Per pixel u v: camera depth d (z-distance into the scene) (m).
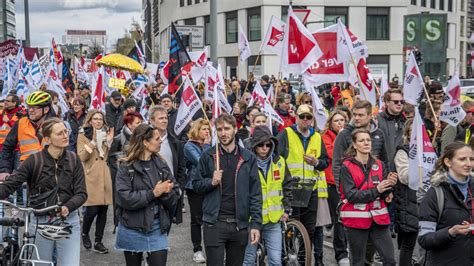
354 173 6.46
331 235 9.80
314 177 7.85
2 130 12.11
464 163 5.00
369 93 10.45
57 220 5.94
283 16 46.06
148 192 5.82
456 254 5.02
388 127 7.86
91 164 8.89
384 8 46.72
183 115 8.87
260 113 7.91
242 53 14.17
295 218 7.77
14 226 5.53
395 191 7.03
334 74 10.13
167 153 7.86
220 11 49.66
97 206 8.90
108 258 8.73
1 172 7.83
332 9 46.38
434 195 5.11
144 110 12.51
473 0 56.88
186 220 11.19
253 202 6.25
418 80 7.96
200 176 6.24
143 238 5.91
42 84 16.09
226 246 6.32
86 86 18.81
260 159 6.85
